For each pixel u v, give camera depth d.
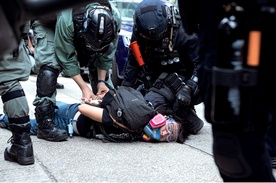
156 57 3.17
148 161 2.52
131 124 2.87
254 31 1.00
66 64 2.94
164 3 2.98
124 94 2.95
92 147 2.82
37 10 0.85
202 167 2.42
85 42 2.81
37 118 2.98
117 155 2.64
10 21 0.82
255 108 1.03
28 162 2.39
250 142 1.08
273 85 1.04
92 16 2.67
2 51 0.80
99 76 3.23
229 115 1.05
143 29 2.90
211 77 1.09
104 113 2.89
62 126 3.12
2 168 2.34
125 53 5.23
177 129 3.00
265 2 0.98
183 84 3.11
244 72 1.01
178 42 3.04
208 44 1.13
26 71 2.39
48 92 2.93
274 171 2.11
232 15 1.05
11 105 2.33
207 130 3.52
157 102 3.06
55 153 2.65
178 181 2.18
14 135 2.42
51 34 2.93
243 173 1.12
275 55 1.02
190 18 1.27
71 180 2.16
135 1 6.06
